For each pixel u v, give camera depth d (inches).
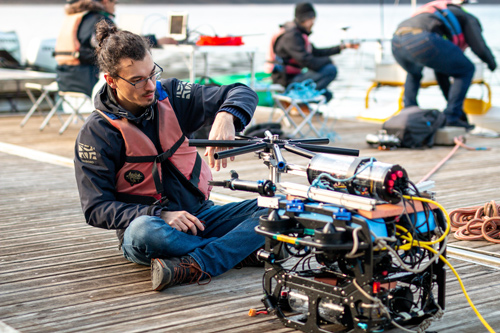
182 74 479.8
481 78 315.3
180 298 109.3
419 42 267.4
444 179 208.4
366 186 87.9
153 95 112.3
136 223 113.3
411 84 295.4
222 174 218.2
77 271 123.3
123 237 122.6
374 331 89.5
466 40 275.3
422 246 89.4
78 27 299.6
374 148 271.4
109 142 114.8
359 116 332.5
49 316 102.0
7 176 219.0
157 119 117.3
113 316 101.7
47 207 176.1
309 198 92.0
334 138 291.4
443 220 96.0
